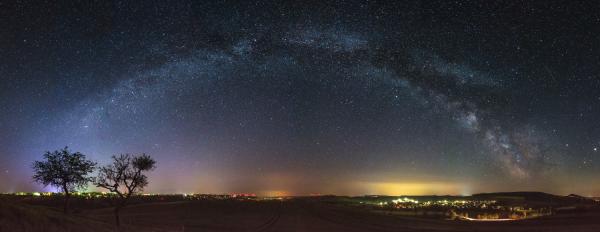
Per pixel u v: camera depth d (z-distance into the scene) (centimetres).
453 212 8950
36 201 9419
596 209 7931
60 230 2694
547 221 6606
